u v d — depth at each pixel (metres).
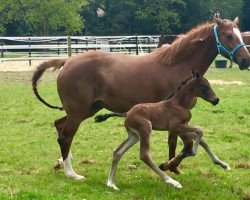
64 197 7.28
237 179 8.38
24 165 9.40
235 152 10.35
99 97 8.63
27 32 52.69
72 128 8.61
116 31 56.91
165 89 8.43
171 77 8.43
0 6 45.16
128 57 8.69
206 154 10.09
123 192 7.75
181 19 57.69
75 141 11.38
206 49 8.62
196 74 7.94
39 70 8.99
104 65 8.55
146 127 7.74
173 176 8.56
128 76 8.44
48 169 9.12
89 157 10.09
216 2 57.97
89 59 8.58
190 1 57.03
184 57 8.52
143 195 7.59
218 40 8.60
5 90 19.61
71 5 44.81
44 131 12.48
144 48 33.41
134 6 56.22
